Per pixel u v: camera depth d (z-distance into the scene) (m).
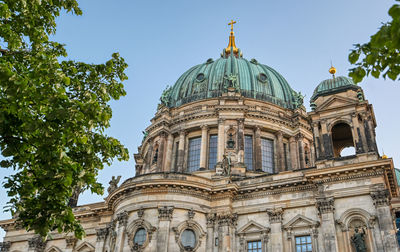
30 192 25.19
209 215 51.50
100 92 28.22
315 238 45.94
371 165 45.25
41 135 23.19
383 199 43.47
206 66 83.56
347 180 46.50
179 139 71.25
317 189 48.28
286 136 72.00
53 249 63.22
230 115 69.44
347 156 48.38
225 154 64.31
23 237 65.81
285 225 48.31
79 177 25.45
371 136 49.16
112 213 58.97
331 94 54.03
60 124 23.70
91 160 26.84
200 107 73.12
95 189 27.67
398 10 12.39
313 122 53.34
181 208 51.00
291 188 50.09
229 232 49.78
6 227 67.75
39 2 26.53
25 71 23.77
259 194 51.56
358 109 51.28
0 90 22.16
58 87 23.73
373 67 16.75
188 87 79.38
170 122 73.75
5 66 21.27
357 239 42.59
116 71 30.03
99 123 26.92
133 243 49.56
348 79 54.78
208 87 77.00
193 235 50.44
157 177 53.41
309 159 71.94
